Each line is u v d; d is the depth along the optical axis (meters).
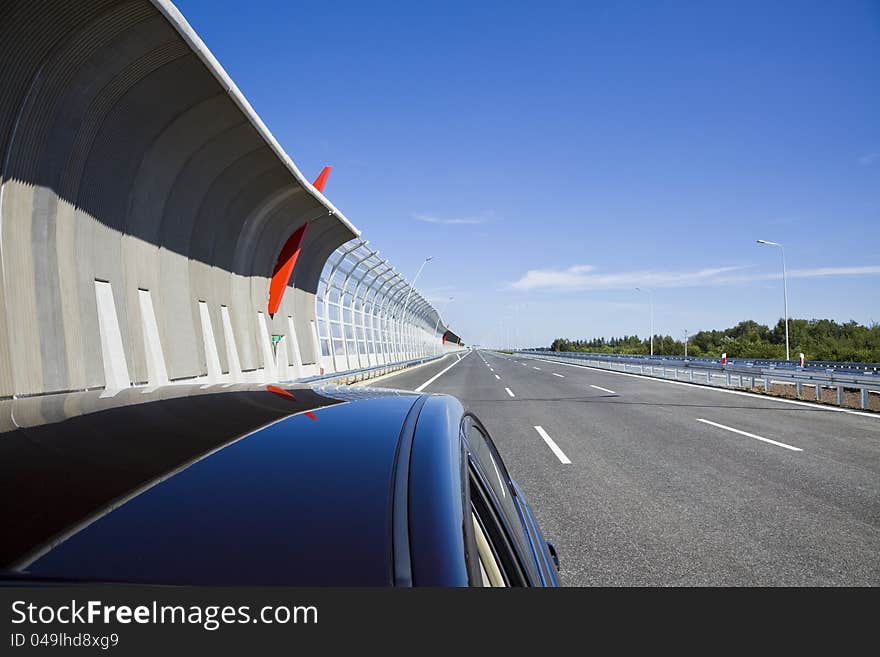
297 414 1.75
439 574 0.94
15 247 8.33
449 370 42.69
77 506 1.05
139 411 1.79
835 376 15.99
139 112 10.93
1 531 0.94
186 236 14.92
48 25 7.85
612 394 19.58
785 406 15.66
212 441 1.45
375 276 39.50
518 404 16.45
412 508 1.10
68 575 0.86
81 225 10.16
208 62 10.34
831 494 6.66
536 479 7.49
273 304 22.73
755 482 7.24
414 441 1.48
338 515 1.06
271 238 21.44
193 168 14.14
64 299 9.46
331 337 31.66
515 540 1.93
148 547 0.93
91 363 10.20
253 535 0.98
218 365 16.50
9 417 1.67
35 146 8.70
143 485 1.15
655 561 4.54
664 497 6.58
